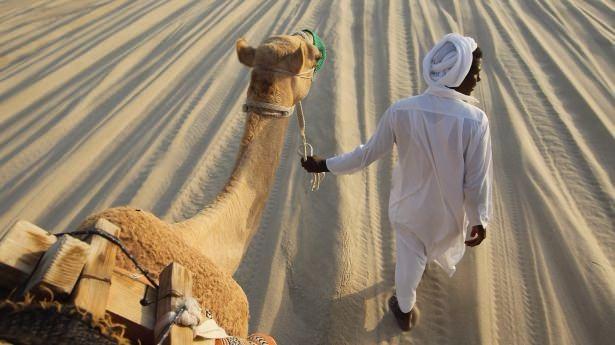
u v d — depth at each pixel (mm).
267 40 2371
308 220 4027
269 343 2406
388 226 3998
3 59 7895
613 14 7355
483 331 3133
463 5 7816
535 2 7867
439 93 2496
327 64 6258
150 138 5270
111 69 6867
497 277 3498
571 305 3252
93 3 10078
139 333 1494
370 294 3451
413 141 2596
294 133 5129
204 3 9062
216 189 4535
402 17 7457
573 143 4688
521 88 5652
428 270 3574
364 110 5438
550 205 3982
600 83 5652
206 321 1691
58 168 5008
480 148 2500
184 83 6348
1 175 5066
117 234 1606
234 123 5402
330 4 8031
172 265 1631
